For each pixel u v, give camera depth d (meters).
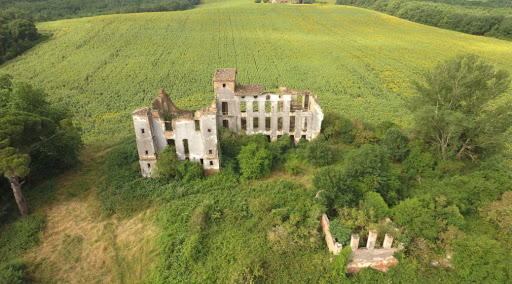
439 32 136.25
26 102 41.53
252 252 32.66
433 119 42.84
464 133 45.12
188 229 35.47
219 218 36.78
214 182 42.31
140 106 71.44
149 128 40.28
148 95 76.75
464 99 44.12
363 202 35.72
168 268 32.06
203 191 41.34
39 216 36.84
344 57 107.06
